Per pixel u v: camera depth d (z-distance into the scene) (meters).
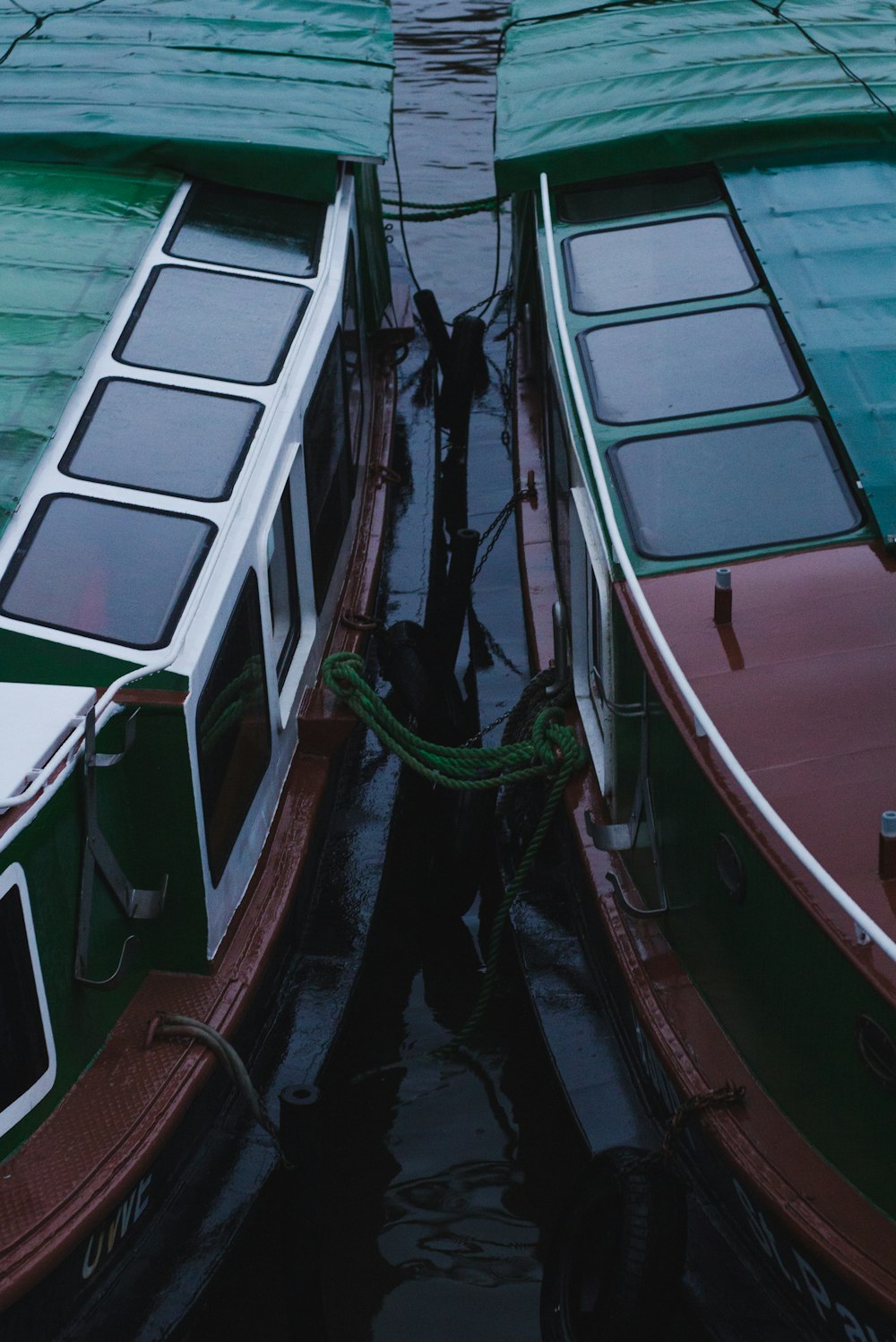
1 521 6.07
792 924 4.96
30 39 10.12
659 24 10.54
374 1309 6.45
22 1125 5.19
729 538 6.51
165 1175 5.68
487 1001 7.25
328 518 8.41
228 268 8.13
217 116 9.10
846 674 5.70
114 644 5.72
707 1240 5.80
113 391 6.92
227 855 6.19
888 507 6.46
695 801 5.64
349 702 7.29
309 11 10.72
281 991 6.93
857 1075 4.78
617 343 7.80
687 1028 5.78
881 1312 4.66
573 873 7.41
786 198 8.64
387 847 8.01
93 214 8.19
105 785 5.46
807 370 7.29
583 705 7.67
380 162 8.85
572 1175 7.04
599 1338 5.45
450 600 9.41
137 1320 5.41
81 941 5.36
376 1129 7.28
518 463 10.48
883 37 10.15
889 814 4.75
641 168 9.05
